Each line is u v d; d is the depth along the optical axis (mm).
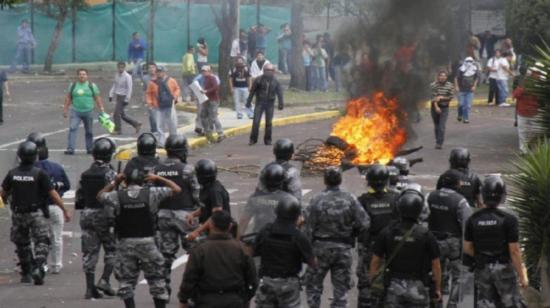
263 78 40562
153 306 18828
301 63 60438
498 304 16031
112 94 42625
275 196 16297
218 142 41625
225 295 13828
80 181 19188
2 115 46031
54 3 65250
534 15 52844
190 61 53719
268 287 14883
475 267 16141
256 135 40750
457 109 51750
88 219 19109
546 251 18000
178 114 50188
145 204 17234
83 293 19844
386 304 14883
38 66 68875
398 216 15492
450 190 17734
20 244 20516
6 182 20266
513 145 40812
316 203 16891
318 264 17000
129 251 17328
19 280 21109
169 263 18891
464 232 16219
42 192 20297
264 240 14906
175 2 76062
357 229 16922
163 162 18922
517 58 56594
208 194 17875
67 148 38375
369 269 16109
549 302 17672
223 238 14000
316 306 17188
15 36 67062
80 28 70375
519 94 35219
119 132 42969
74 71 66625
